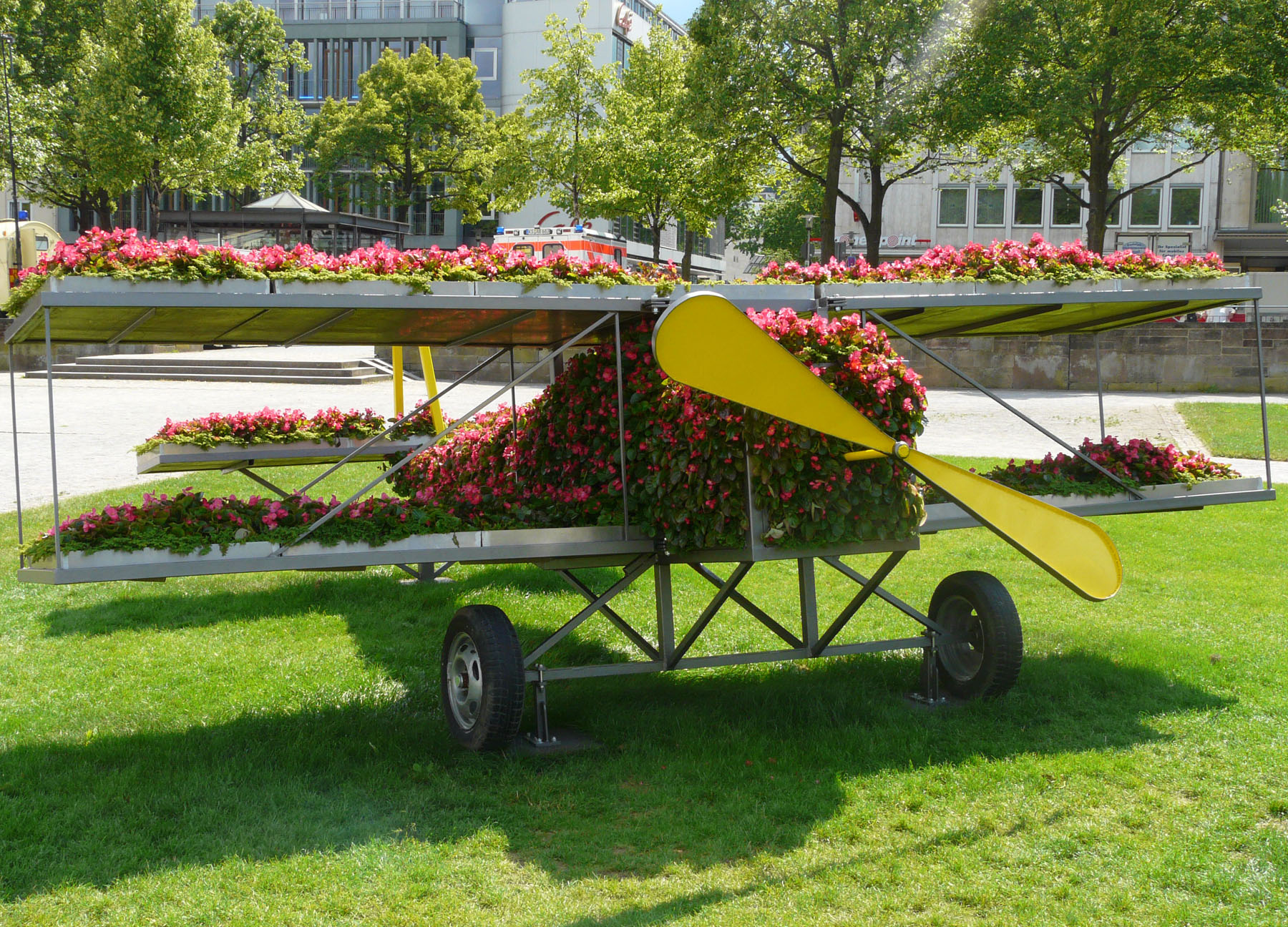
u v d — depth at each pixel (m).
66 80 38.12
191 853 4.07
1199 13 25.41
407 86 52.38
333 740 5.23
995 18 26.33
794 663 6.67
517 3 65.56
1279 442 16.88
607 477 5.68
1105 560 4.90
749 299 5.59
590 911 3.67
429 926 3.58
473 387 24.73
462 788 4.71
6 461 14.31
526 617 7.75
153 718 5.59
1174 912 3.64
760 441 4.79
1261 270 48.94
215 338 6.01
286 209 36.22
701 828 4.29
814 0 26.11
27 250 27.75
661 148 35.69
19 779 4.70
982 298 5.68
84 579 4.58
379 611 7.88
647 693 6.08
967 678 5.92
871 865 3.99
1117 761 4.96
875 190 28.39
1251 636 7.15
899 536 5.06
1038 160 33.62
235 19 46.25
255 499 5.18
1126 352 25.92
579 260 5.56
